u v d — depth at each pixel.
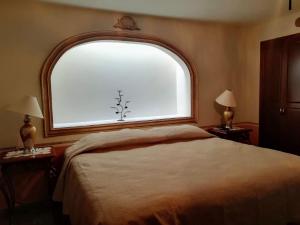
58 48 2.99
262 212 1.71
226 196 1.62
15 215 2.79
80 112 3.50
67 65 3.38
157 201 1.47
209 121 4.09
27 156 2.56
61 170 2.79
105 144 2.78
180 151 2.69
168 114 4.16
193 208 1.51
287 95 3.63
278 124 3.79
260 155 2.39
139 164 2.26
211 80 4.06
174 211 1.45
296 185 1.87
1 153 2.73
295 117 3.54
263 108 4.01
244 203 1.65
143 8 3.14
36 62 2.92
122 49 3.73
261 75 4.00
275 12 3.41
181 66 3.98
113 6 3.05
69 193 2.24
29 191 2.95
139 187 1.69
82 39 3.10
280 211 1.78
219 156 2.43
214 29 4.02
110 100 3.68
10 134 2.83
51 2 2.89
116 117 3.74
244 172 1.91
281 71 3.69
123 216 1.35
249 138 4.05
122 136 2.95
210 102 4.08
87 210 1.55
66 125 3.22
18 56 2.83
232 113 3.97
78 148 2.76
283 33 3.66
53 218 2.71
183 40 3.78
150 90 3.98
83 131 3.21
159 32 3.58
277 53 3.75
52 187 2.91
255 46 4.11
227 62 4.17
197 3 2.99
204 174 1.92
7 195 2.62
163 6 3.08
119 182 1.80
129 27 3.37
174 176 1.90
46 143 3.03
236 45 4.22
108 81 3.66
